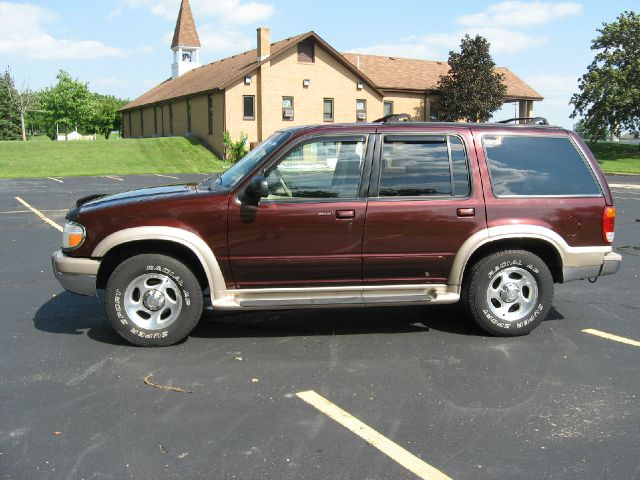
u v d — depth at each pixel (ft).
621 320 19.81
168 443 11.49
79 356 16.22
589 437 11.82
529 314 17.97
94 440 11.60
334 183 16.88
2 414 12.71
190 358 16.12
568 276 17.99
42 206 52.60
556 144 18.07
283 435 11.84
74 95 215.51
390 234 16.92
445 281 17.57
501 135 17.80
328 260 16.81
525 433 11.96
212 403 13.30
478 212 17.22
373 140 17.06
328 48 121.19
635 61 133.90
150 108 167.63
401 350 16.84
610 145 165.89
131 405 13.19
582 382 14.57
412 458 10.98
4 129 213.87
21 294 22.95
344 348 16.99
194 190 17.28
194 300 16.76
